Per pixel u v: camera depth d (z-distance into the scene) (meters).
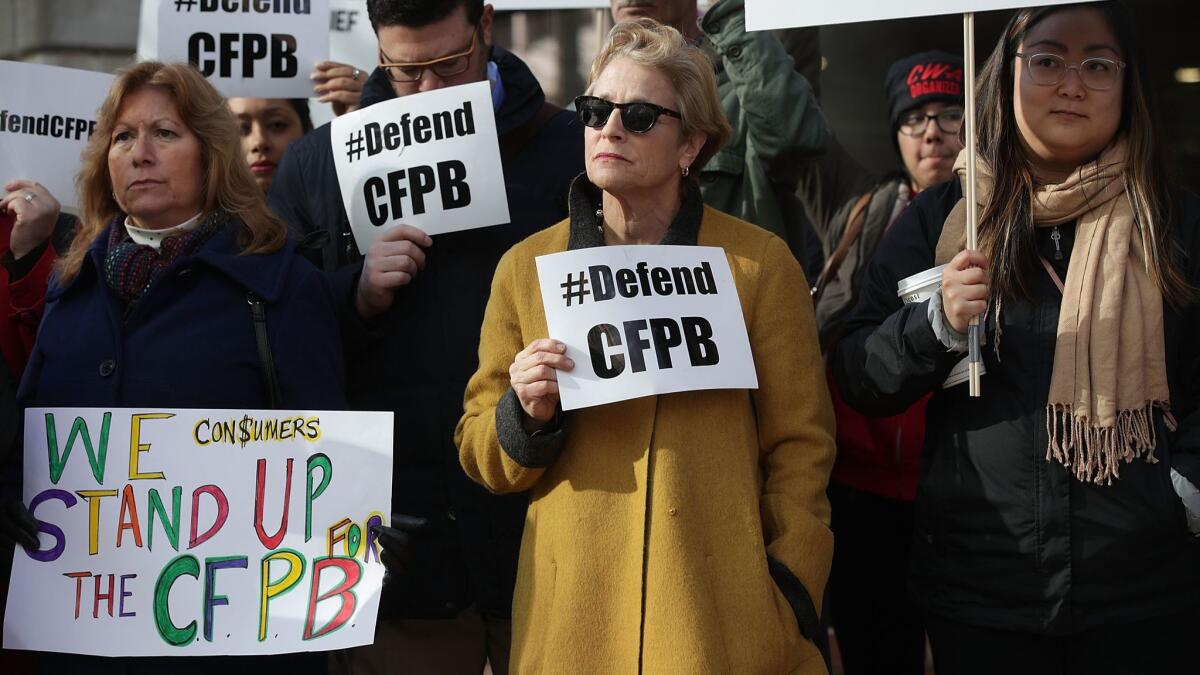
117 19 6.99
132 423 3.08
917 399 3.38
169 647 3.05
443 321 3.71
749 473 2.98
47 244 3.84
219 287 3.23
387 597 3.63
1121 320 3.25
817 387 3.08
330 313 3.36
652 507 2.90
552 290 2.94
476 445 3.06
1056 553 3.22
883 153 7.59
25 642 3.07
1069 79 3.31
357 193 3.78
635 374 2.88
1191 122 7.42
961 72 4.93
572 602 2.91
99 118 3.35
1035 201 3.36
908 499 4.29
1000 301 3.32
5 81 4.20
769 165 4.38
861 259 4.77
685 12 4.44
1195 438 3.23
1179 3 7.42
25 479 3.11
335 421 3.14
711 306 2.98
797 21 3.30
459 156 3.70
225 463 3.09
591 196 3.15
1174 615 3.24
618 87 3.01
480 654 3.81
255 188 3.39
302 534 3.11
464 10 3.76
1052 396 3.23
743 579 2.90
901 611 4.36
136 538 3.07
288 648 3.07
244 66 4.68
